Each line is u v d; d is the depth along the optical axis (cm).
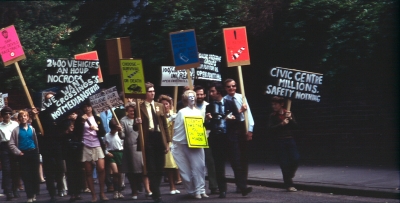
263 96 1806
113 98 1238
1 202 1290
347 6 1545
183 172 1141
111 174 1373
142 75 1143
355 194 1101
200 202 1081
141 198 1212
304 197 1098
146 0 2036
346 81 1494
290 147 1196
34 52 2819
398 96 1384
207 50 1881
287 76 1201
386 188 1080
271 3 1677
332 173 1353
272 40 1698
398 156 1391
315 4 1580
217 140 1130
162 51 1931
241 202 1059
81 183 1304
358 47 1455
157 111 1136
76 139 1183
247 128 1145
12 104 2736
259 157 1831
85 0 2158
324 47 1557
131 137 1187
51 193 1228
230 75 1895
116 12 2117
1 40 1353
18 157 1245
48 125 1229
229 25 1855
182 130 1139
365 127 1460
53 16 2914
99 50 2172
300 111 1645
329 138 1563
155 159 1116
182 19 1894
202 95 1241
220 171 1132
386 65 1404
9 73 2717
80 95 1249
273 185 1315
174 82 1502
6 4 2873
